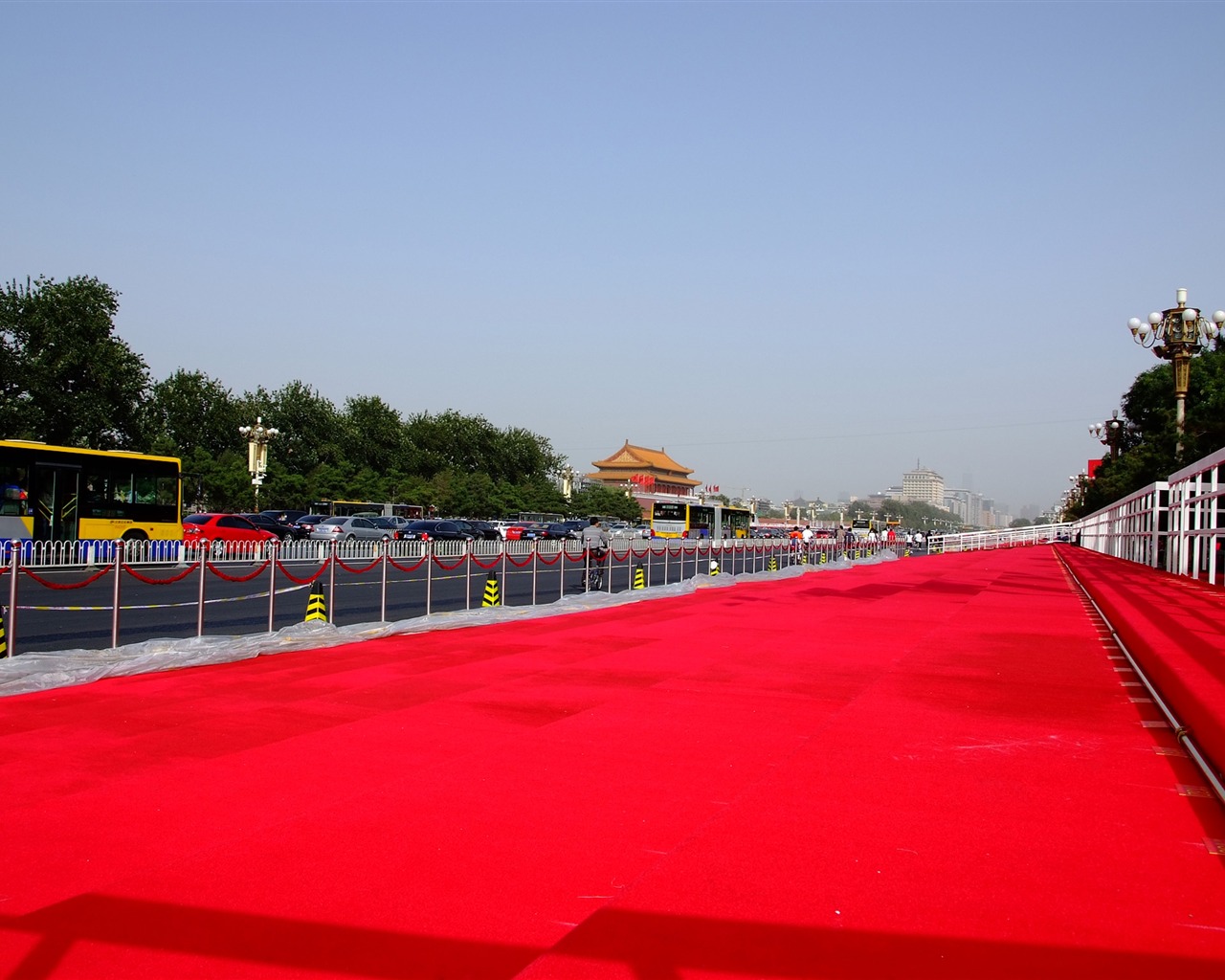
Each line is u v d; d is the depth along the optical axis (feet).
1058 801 16.84
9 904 13.01
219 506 170.81
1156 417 143.33
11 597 32.81
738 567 122.52
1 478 79.10
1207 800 16.84
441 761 20.11
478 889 13.32
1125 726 22.59
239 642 35.42
